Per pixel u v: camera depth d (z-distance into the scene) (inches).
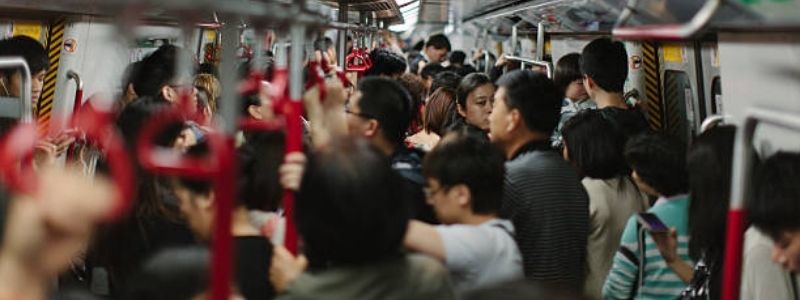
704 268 102.0
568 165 121.6
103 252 103.3
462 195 97.1
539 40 249.1
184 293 75.0
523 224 114.3
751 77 100.0
